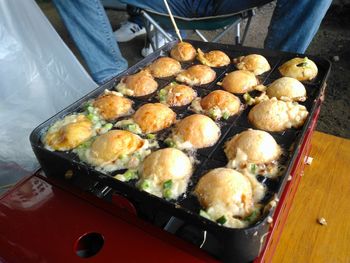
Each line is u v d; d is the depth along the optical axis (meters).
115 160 0.22
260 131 0.23
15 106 0.36
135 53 0.75
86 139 0.24
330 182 0.26
